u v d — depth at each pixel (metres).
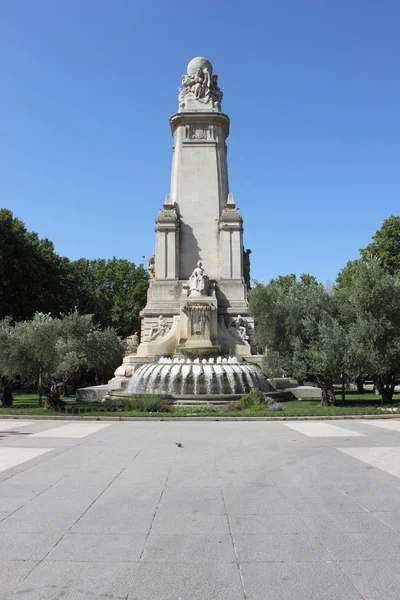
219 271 38.38
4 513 7.09
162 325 36.41
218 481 8.83
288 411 19.52
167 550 5.79
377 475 9.10
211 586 4.91
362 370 23.23
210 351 33.09
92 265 83.69
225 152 42.41
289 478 8.99
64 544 5.97
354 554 5.64
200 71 42.44
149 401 22.64
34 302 52.44
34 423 17.53
